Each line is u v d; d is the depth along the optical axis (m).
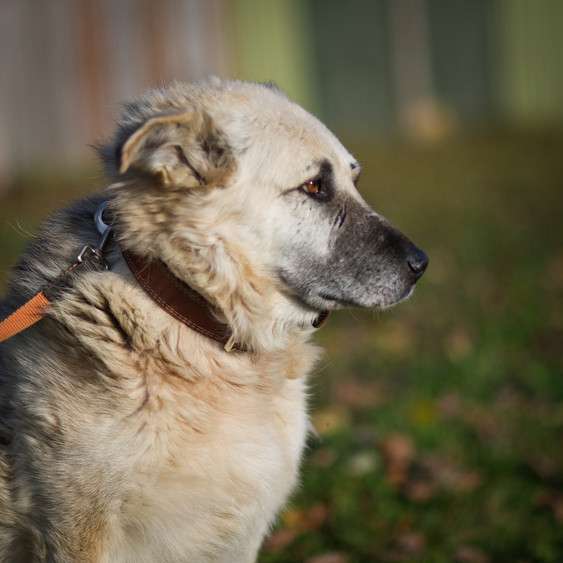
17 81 22.11
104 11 23.20
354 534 7.11
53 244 5.54
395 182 20.83
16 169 21.59
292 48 26.80
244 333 5.45
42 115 22.52
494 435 8.45
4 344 5.38
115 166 5.19
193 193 5.29
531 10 30.12
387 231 5.87
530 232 16.20
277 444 5.37
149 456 4.88
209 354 5.30
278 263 5.59
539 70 30.48
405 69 28.78
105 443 4.84
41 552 5.04
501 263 14.46
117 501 4.87
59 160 22.62
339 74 27.89
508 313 12.00
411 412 8.89
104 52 23.31
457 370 9.99
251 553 5.54
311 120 5.83
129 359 4.99
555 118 29.36
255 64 26.09
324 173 5.68
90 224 5.56
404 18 28.59
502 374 9.92
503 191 19.73
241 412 5.24
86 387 4.93
